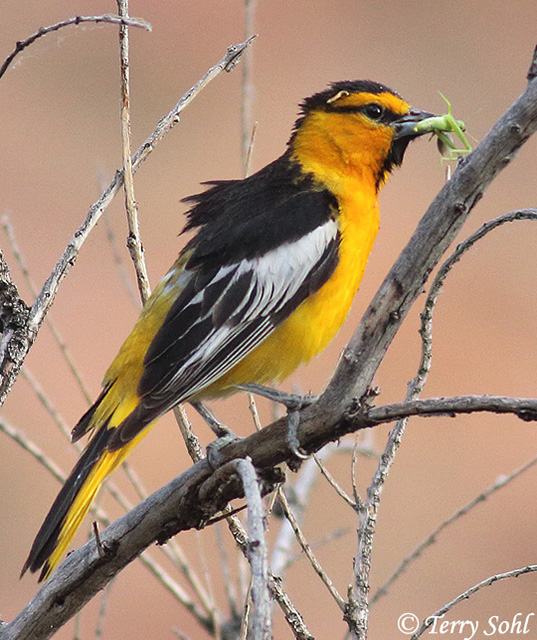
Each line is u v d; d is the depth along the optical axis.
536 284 18.95
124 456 7.03
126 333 16.91
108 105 21.52
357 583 6.07
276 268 7.77
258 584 4.21
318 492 13.47
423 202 19.95
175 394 7.25
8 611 13.04
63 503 6.68
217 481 5.60
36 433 15.32
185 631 12.52
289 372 8.02
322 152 8.54
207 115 21.75
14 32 21.81
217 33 23.09
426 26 23.33
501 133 5.16
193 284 7.68
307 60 23.08
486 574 13.38
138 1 23.08
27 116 20.81
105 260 17.77
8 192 18.89
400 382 17.16
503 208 19.84
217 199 8.44
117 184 6.64
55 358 16.44
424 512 14.41
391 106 8.59
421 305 18.45
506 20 23.72
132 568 12.97
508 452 15.52
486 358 17.69
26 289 16.92
